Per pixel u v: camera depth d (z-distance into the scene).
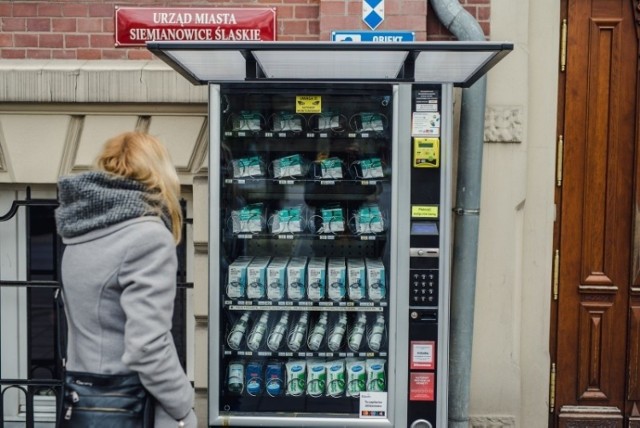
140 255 2.66
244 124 3.85
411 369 3.65
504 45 3.14
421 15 4.32
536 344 4.51
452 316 4.25
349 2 4.34
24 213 4.68
